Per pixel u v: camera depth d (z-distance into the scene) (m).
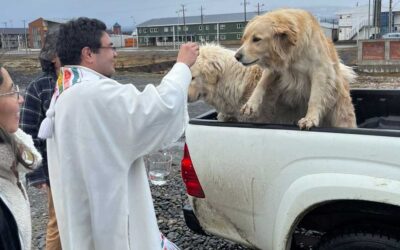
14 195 2.09
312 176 2.61
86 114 2.21
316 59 3.39
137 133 2.22
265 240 2.89
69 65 2.40
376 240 2.62
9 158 2.06
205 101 4.26
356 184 2.44
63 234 2.42
